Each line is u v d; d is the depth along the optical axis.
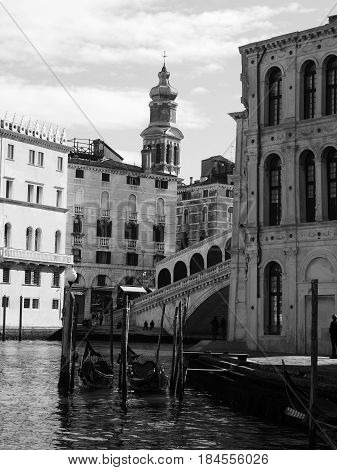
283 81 36.59
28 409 26.11
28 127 73.06
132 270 84.62
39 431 22.11
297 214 35.66
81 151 90.00
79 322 80.06
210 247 76.94
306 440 20.06
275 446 19.50
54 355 49.62
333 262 34.16
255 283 37.03
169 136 103.06
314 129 35.28
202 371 30.92
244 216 46.72
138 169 86.38
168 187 87.44
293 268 35.56
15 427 22.72
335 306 34.09
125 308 27.92
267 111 37.34
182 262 79.62
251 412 24.62
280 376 22.44
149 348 56.94
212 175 97.88
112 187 83.62
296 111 36.00
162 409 26.08
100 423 23.41
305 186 35.81
